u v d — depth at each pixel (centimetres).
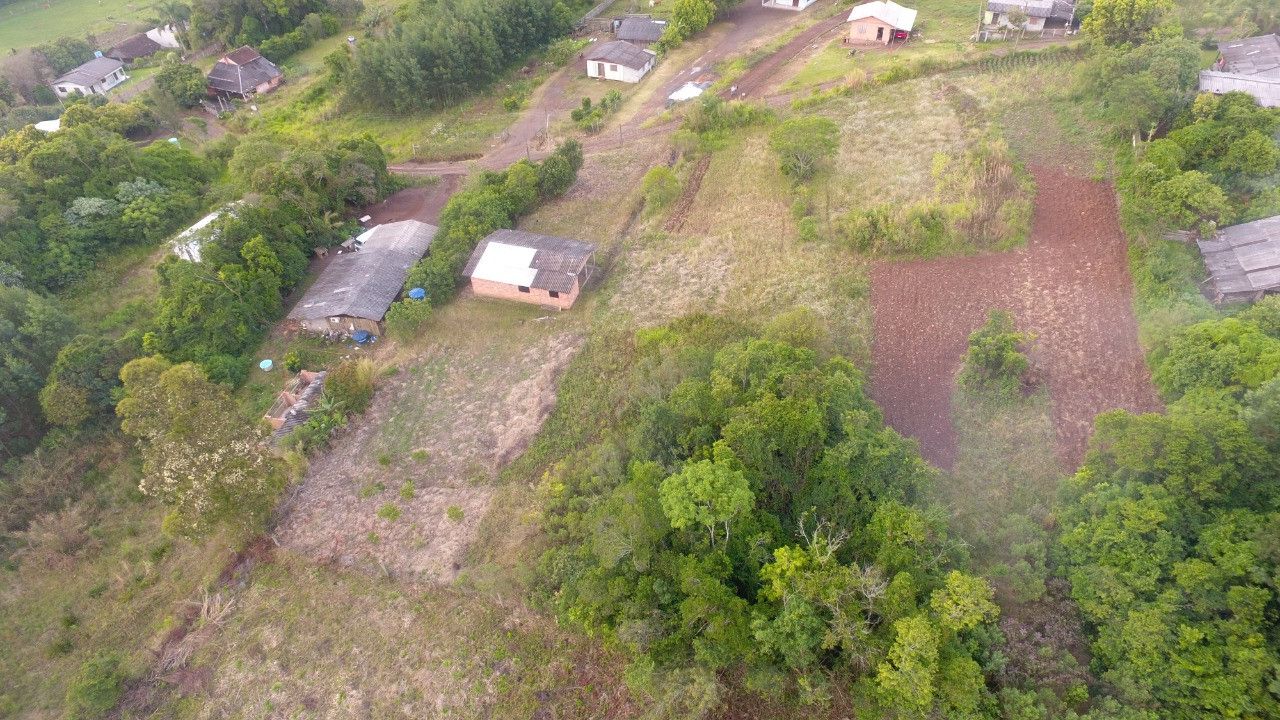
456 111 9281
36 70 10225
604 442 4441
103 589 4200
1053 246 5619
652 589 3319
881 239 5772
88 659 3847
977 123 7181
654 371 4638
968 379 4488
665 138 8031
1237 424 3198
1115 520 3155
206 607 3953
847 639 2814
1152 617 2788
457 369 5412
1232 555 2828
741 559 3322
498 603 3800
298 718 3481
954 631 2788
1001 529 3531
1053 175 6338
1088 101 7131
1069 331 4866
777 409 3759
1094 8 7575
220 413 3906
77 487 4822
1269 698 2512
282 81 10319
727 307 5525
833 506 3506
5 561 4391
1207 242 4922
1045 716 2692
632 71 9356
